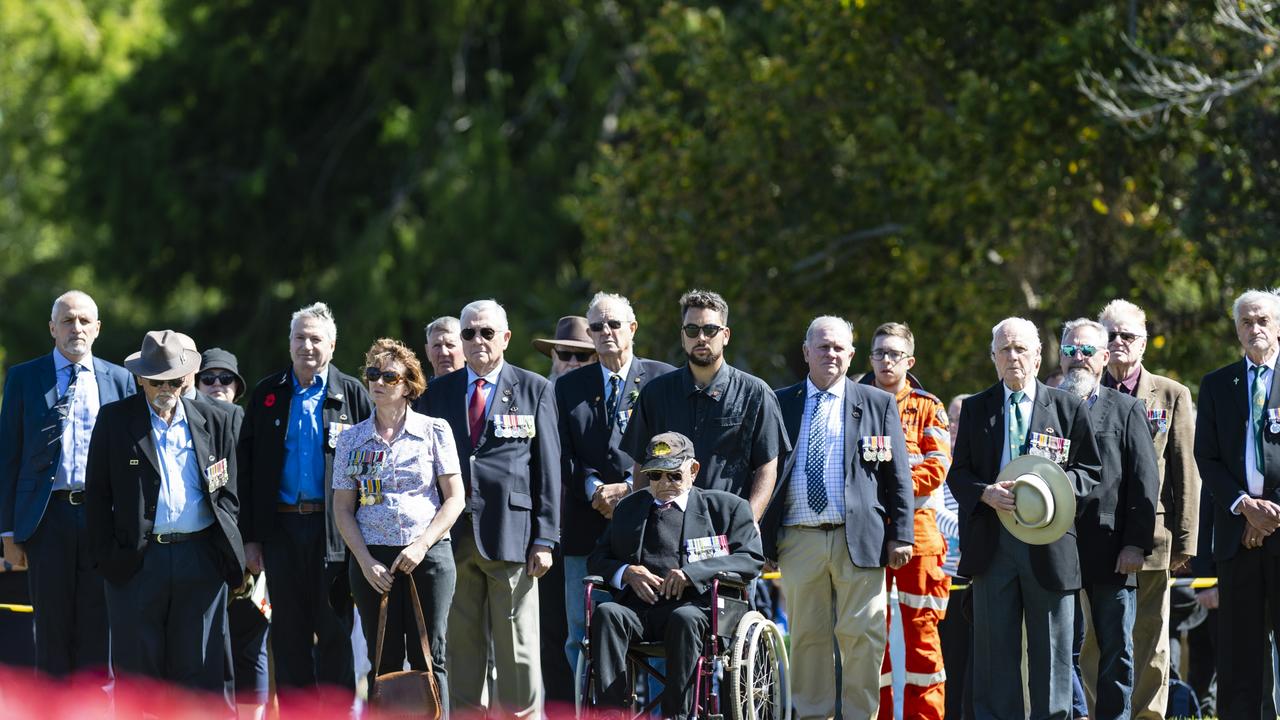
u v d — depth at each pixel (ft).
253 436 107.65
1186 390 108.58
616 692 93.30
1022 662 101.96
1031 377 102.06
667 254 229.04
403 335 325.62
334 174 347.36
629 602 99.25
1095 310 201.16
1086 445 100.22
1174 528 105.91
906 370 113.19
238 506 106.63
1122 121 174.09
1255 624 98.17
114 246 346.33
